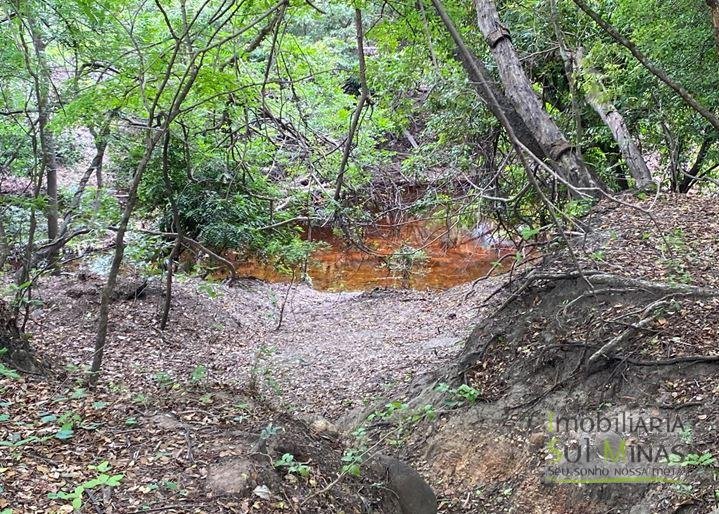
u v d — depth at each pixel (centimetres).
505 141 1284
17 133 1109
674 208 782
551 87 1348
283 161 1290
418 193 1675
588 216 789
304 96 1223
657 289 567
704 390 473
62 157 1405
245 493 319
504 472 532
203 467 339
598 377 535
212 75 667
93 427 379
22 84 1004
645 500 433
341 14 1644
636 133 1251
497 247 1867
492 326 667
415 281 1811
